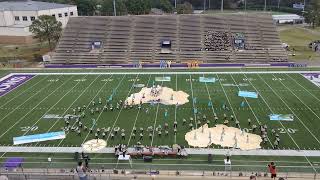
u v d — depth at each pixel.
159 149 35.28
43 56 75.25
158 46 76.25
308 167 32.53
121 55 74.56
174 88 55.19
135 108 46.94
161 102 48.97
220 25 79.88
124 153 34.53
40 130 40.97
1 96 53.06
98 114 45.12
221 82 58.06
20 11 98.12
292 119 42.62
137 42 77.25
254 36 78.12
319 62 71.88
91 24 80.88
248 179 30.50
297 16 128.62
